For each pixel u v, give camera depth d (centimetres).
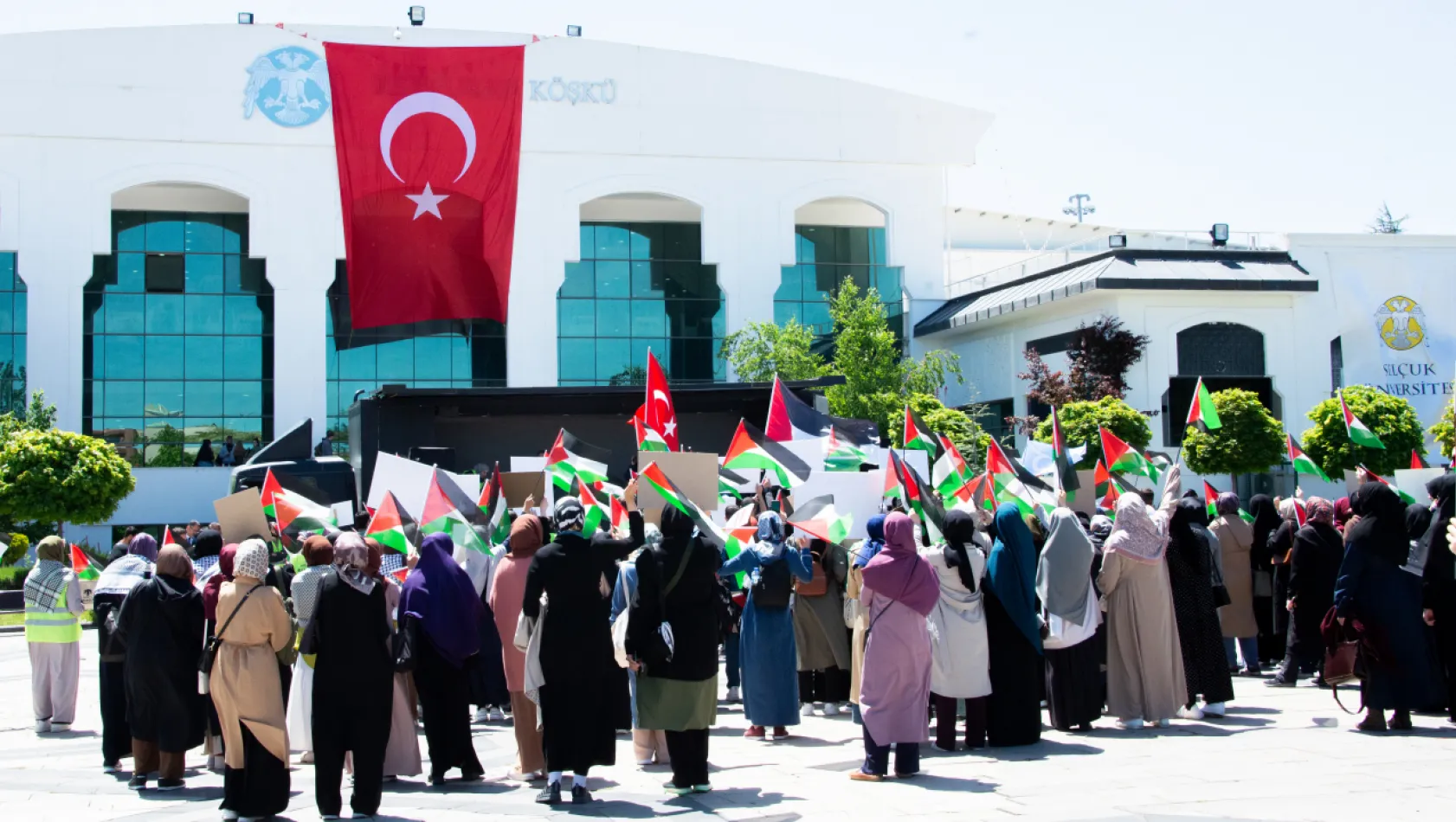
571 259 4203
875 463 1438
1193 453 3222
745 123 4366
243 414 4044
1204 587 1090
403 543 955
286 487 1107
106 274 4009
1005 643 973
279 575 1004
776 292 4431
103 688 999
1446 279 4019
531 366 4147
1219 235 4172
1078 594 1016
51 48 3928
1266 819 696
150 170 3972
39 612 1245
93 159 3944
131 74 3972
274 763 793
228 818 791
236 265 4116
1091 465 3147
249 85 4034
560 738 809
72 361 3894
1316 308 3953
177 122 3988
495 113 3444
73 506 2942
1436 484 1043
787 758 964
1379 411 3231
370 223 3400
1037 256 5175
